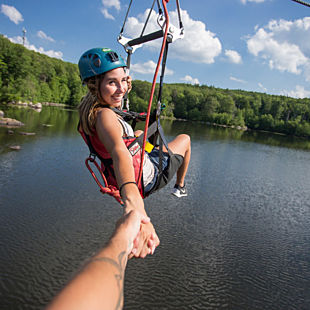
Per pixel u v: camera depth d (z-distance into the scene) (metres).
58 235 16.06
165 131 65.75
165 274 14.52
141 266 14.95
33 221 17.06
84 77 1.75
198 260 16.09
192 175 32.50
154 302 12.55
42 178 23.89
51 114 71.44
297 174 40.66
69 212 18.83
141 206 1.13
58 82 111.75
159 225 19.38
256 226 21.55
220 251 17.34
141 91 83.06
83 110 1.72
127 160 1.35
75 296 0.51
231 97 142.50
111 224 18.09
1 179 22.33
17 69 81.50
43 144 35.41
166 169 2.05
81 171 26.88
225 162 41.66
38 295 11.80
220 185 30.22
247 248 18.16
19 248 14.45
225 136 76.69
